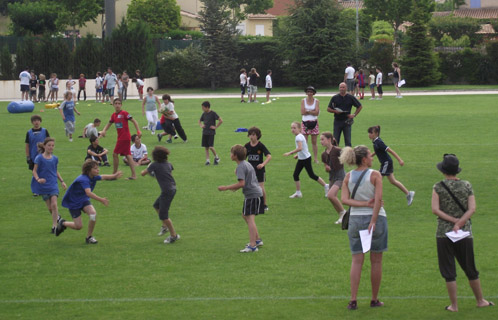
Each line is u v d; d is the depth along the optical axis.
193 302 9.32
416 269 10.73
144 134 29.28
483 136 26.80
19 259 11.65
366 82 65.69
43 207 16.11
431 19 89.25
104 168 21.36
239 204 16.14
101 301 9.41
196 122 33.81
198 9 94.44
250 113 38.16
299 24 64.50
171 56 66.25
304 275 10.53
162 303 9.30
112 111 40.66
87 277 10.57
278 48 66.81
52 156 13.77
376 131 15.68
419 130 29.05
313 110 21.11
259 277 10.46
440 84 66.50
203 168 20.92
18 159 23.11
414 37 64.06
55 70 58.50
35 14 83.00
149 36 62.44
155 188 18.14
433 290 9.73
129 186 18.44
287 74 67.62
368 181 9.01
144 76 61.53
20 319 8.71
